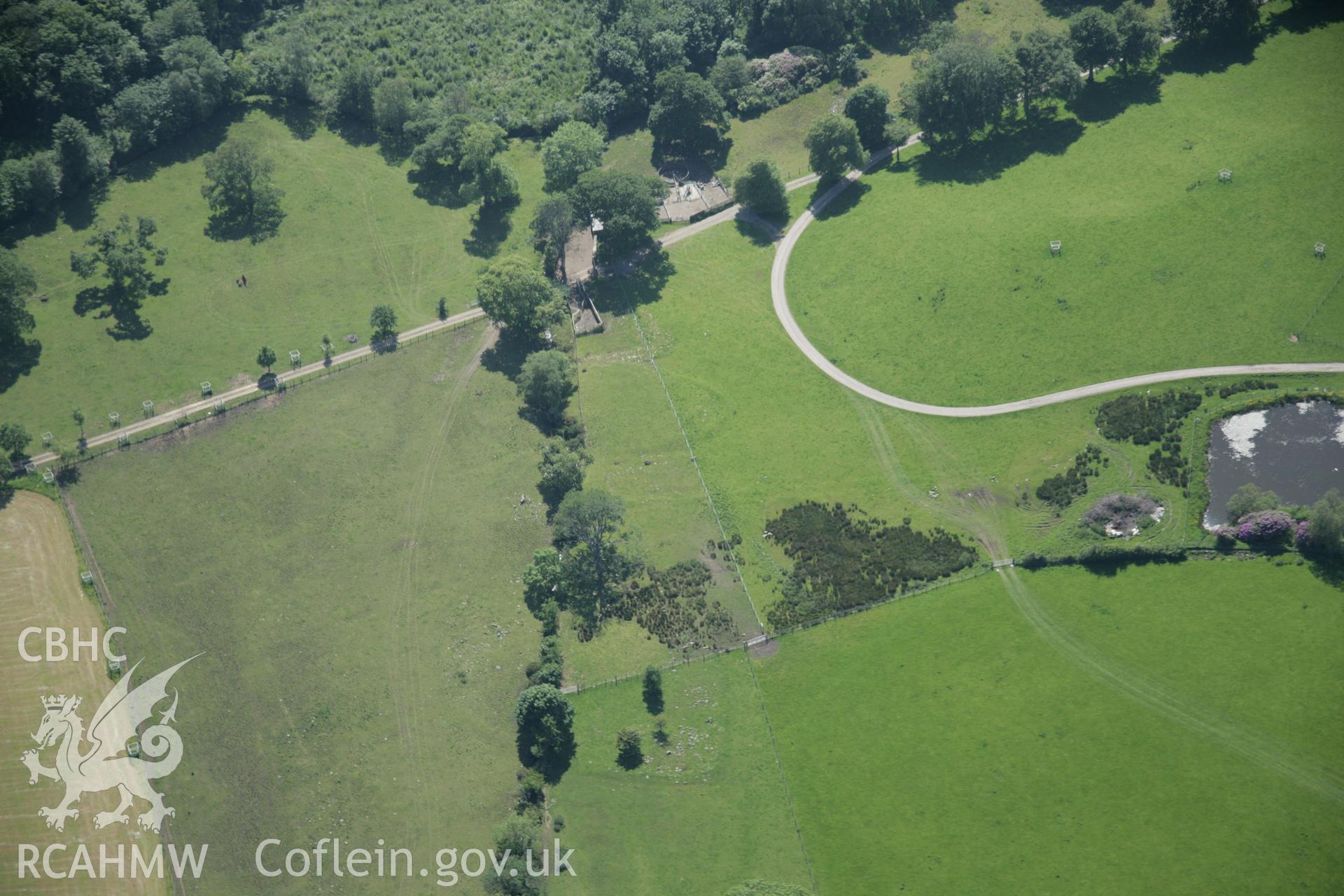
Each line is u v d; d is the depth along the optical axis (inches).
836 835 7677.2
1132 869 7411.4
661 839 7691.9
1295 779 7672.2
